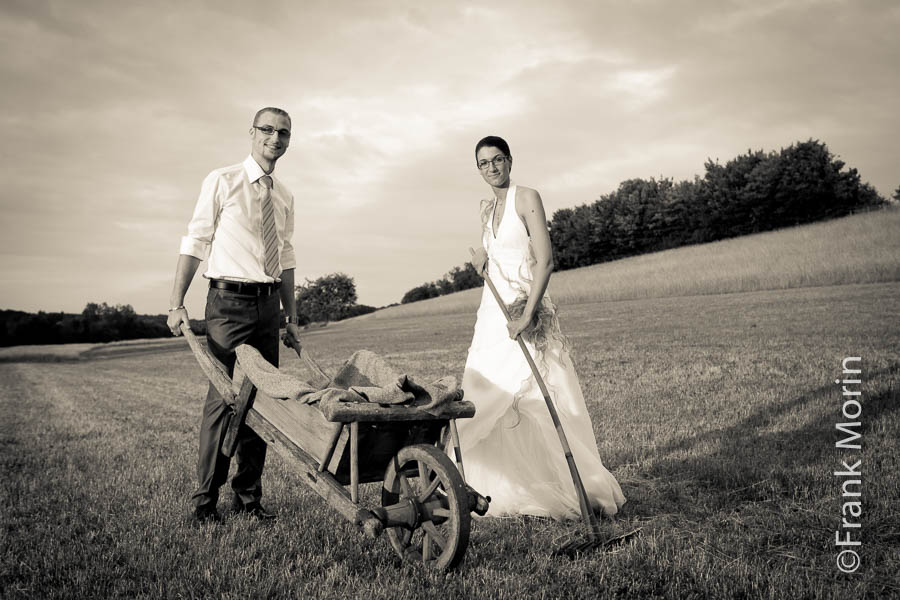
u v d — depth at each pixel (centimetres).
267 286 408
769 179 6381
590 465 392
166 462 591
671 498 418
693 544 332
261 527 374
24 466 612
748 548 324
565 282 5625
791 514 366
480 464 403
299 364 2083
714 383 896
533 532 359
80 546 347
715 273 4356
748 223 6681
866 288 2828
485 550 331
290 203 438
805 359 1047
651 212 7756
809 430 575
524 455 400
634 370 1103
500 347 413
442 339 2630
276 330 422
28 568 314
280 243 432
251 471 408
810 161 6250
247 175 406
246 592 273
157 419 949
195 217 395
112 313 9912
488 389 407
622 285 4656
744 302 2798
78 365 3750
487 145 420
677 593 274
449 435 322
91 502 448
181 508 418
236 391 369
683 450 538
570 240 8569
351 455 296
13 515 423
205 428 390
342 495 296
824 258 4000
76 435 827
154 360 3541
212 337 402
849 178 6225
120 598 277
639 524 366
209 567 304
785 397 743
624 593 279
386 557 324
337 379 376
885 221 4903
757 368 1002
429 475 309
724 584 279
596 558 317
